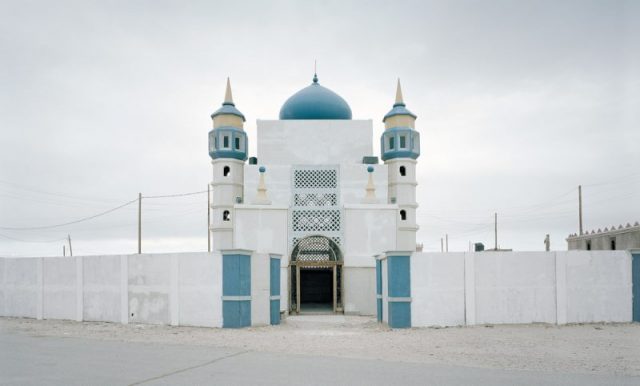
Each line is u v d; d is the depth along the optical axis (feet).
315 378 31.01
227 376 31.65
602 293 61.05
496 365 35.53
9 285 77.25
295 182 99.66
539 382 30.01
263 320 63.67
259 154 105.29
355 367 34.50
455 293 59.67
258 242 92.79
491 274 60.29
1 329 59.47
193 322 60.85
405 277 59.47
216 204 103.71
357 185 99.55
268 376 31.60
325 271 113.70
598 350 42.27
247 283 61.31
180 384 29.55
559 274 60.64
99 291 67.67
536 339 48.62
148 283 63.72
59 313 71.46
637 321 61.16
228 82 110.11
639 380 30.68
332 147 105.70
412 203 102.78
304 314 90.38
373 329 59.11
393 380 30.48
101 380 30.71
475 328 57.21
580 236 110.93
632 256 61.72
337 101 112.68
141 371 33.30
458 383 29.73
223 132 104.47
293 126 105.91
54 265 72.49
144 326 61.26
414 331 55.62
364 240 93.20
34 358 38.37
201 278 60.95
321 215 95.66
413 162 104.53
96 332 55.93
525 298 60.29
